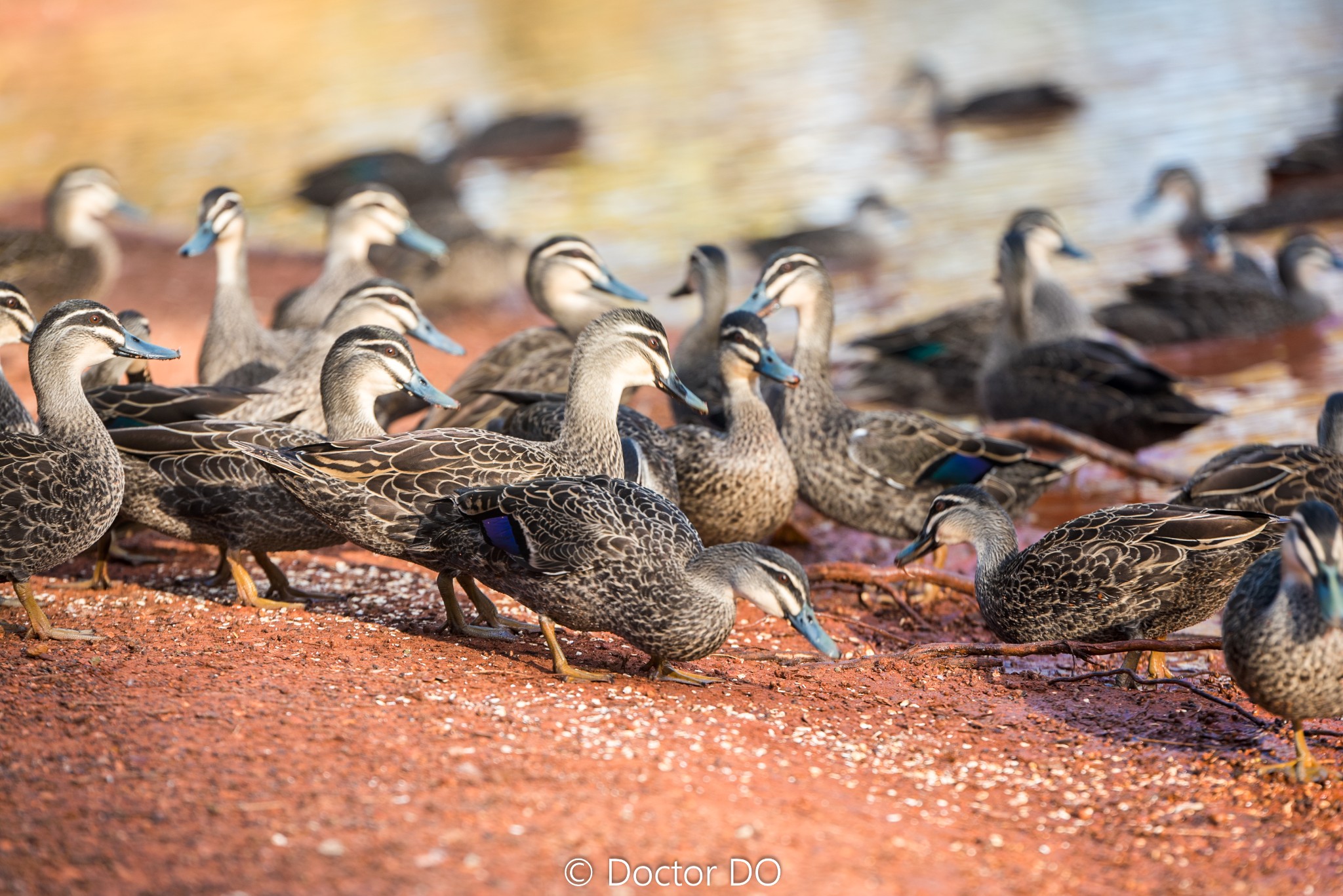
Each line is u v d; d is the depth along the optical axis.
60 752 8.02
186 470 11.28
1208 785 8.80
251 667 9.69
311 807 7.42
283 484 10.45
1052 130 36.34
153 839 7.05
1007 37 47.91
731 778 8.25
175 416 12.50
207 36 58.75
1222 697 10.57
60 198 21.02
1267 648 8.62
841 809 8.05
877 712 9.95
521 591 10.00
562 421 12.79
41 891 6.55
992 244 27.73
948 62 44.53
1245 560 10.41
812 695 10.20
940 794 8.56
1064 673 11.27
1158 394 17.30
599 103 42.19
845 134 37.31
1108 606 10.62
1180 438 17.81
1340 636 8.42
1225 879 7.64
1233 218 28.25
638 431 13.46
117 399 12.55
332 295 19.30
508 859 6.98
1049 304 21.20
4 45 58.72
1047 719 9.99
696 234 29.22
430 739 8.41
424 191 32.31
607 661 10.75
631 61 48.22
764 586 9.64
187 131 41.53
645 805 7.67
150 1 67.31
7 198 33.72
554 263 18.17
